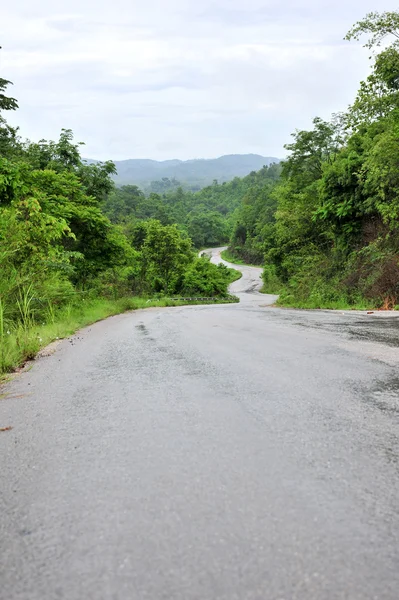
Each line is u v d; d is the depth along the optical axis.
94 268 26.17
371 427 2.89
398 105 18.50
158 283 46.31
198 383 4.30
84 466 2.45
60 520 1.88
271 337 7.70
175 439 2.77
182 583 1.43
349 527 1.71
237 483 2.12
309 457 2.41
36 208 11.70
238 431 2.86
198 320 12.67
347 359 5.30
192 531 1.72
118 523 1.82
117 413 3.45
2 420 3.52
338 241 27.77
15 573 1.53
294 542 1.62
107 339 8.88
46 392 4.45
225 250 142.50
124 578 1.47
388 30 16.75
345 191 25.55
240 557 1.55
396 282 19.16
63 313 14.35
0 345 6.98
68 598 1.39
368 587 1.38
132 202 162.50
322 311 16.92
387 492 2.00
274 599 1.34
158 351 6.61
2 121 24.78
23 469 2.48
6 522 1.90
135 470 2.34
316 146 38.41
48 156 27.62
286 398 3.62
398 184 20.47
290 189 42.47
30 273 11.63
